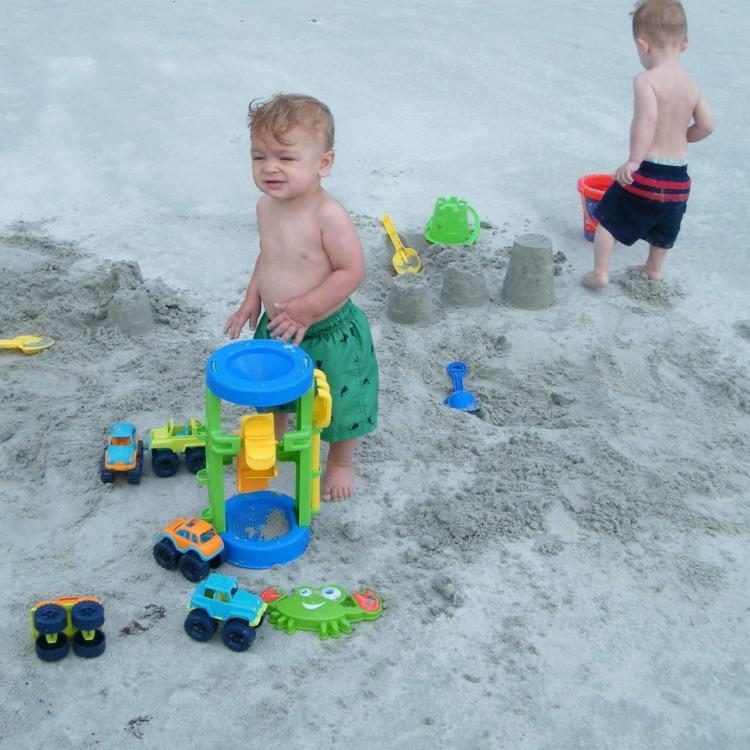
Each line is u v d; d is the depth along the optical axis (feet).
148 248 11.66
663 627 6.93
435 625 6.87
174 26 21.95
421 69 18.86
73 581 7.06
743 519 7.88
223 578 6.70
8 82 17.80
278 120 7.06
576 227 12.33
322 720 6.23
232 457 7.45
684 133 10.60
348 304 7.77
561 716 6.32
